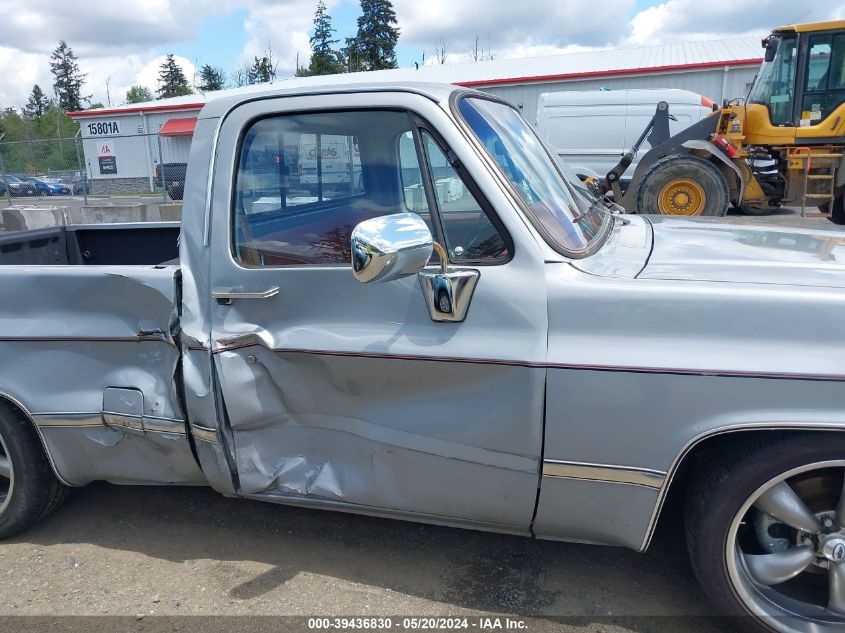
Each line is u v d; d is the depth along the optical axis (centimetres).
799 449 204
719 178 1067
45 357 276
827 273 220
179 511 324
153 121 2909
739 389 203
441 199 234
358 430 245
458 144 231
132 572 279
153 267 266
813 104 1129
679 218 341
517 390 219
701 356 205
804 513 213
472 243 230
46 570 282
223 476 261
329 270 241
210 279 255
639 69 2227
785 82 1137
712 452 221
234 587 267
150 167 1855
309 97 250
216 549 293
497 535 297
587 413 214
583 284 217
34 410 276
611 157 1451
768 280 215
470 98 261
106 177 2394
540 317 217
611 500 221
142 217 1542
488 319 222
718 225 312
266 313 249
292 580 271
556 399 216
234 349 249
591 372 211
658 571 269
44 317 274
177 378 260
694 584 261
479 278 224
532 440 221
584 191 313
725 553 217
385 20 6172
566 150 1474
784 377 199
